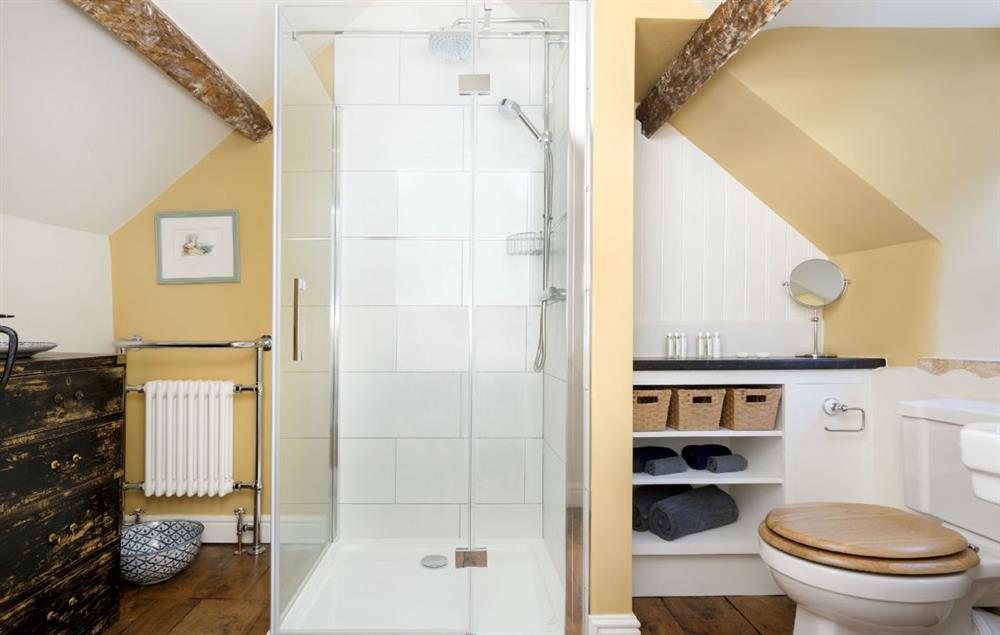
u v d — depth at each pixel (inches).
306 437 72.7
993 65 70.3
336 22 75.6
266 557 88.0
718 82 77.1
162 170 90.1
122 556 74.9
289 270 69.1
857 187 74.0
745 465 79.0
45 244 81.0
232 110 82.8
